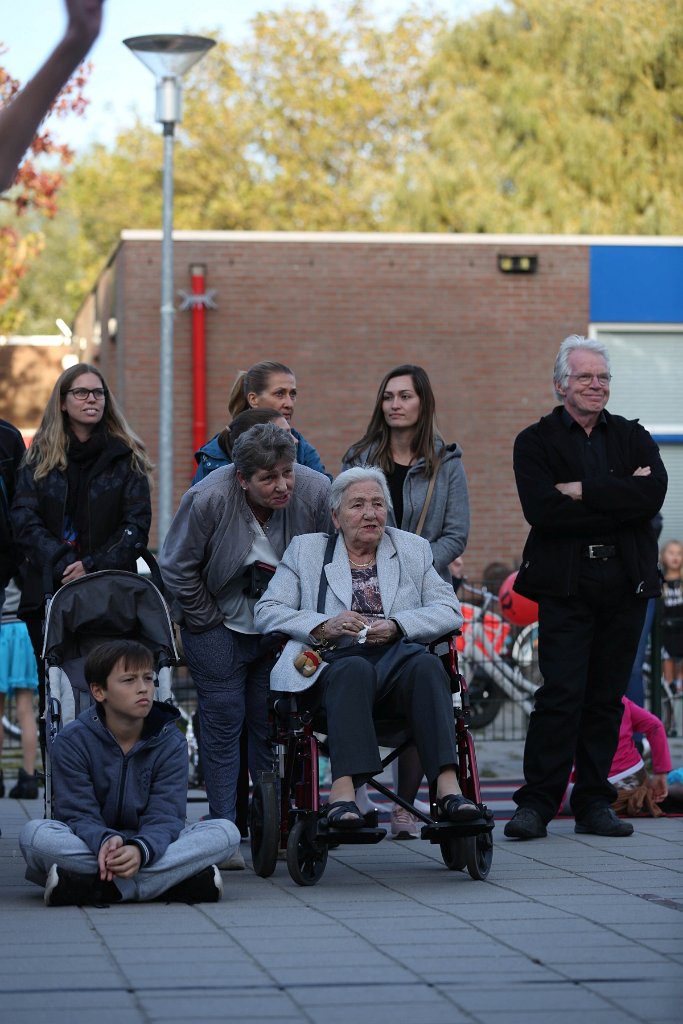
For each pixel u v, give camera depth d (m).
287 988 8.80
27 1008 8.29
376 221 88.88
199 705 15.01
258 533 14.59
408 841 16.19
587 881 13.02
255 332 40.69
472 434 41.62
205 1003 8.43
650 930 10.62
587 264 42.12
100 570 14.80
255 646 14.91
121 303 41.22
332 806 12.48
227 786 14.88
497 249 41.72
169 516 35.47
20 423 54.50
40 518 15.43
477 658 26.44
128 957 9.72
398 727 13.46
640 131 63.50
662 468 16.25
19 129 4.97
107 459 15.58
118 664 12.34
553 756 16.08
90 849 11.95
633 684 21.92
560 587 16.06
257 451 13.98
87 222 99.81
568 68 64.50
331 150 92.06
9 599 21.14
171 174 35.03
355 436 41.16
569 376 16.28
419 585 14.05
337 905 11.86
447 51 67.06
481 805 13.02
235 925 10.93
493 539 41.62
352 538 13.97
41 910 11.71
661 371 42.56
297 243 40.84
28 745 20.83
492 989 8.79
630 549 16.20
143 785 12.52
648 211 62.31
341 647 13.46
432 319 41.47
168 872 11.96
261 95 92.94
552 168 64.00
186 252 40.38
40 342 54.84
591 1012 8.25
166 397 35.44
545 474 16.23
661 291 42.38
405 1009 8.32
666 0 64.62
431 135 67.88
